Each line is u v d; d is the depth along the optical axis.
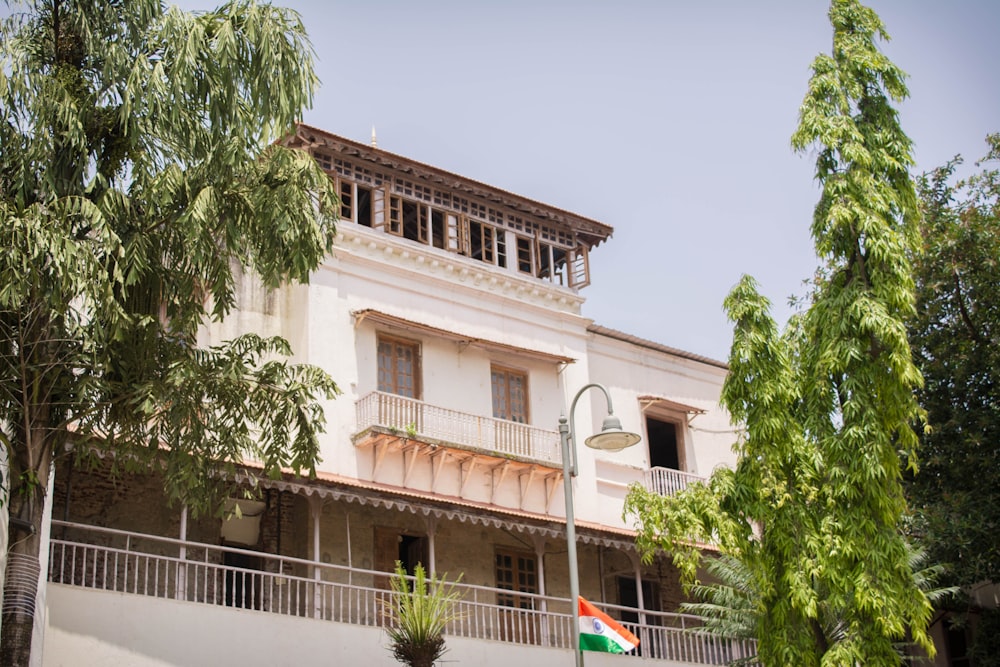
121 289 15.17
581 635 17.52
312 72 16.02
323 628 19.88
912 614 16.84
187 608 18.50
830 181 17.86
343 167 25.95
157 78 14.98
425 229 27.06
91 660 17.22
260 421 16.66
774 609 17.44
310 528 23.30
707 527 17.70
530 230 28.95
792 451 17.44
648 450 29.41
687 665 24.83
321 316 24.56
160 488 21.97
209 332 23.53
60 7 15.67
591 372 29.09
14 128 14.54
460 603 22.81
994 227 26.02
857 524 16.92
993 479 25.80
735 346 18.11
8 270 13.44
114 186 15.36
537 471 26.42
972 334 26.30
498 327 27.47
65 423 14.78
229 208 15.47
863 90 18.53
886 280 17.34
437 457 25.06
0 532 15.52
